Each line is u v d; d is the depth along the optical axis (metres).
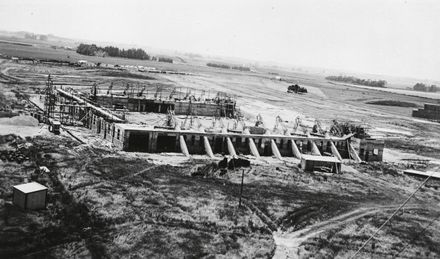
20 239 29.59
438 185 58.53
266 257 31.58
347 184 54.03
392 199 49.75
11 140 53.88
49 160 48.16
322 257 32.56
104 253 29.38
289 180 52.66
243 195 44.75
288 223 39.06
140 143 60.69
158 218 36.09
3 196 36.28
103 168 48.19
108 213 35.84
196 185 46.31
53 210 35.06
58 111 80.50
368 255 33.69
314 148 69.00
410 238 37.66
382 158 74.50
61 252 28.95
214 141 64.25
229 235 34.59
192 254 30.59
